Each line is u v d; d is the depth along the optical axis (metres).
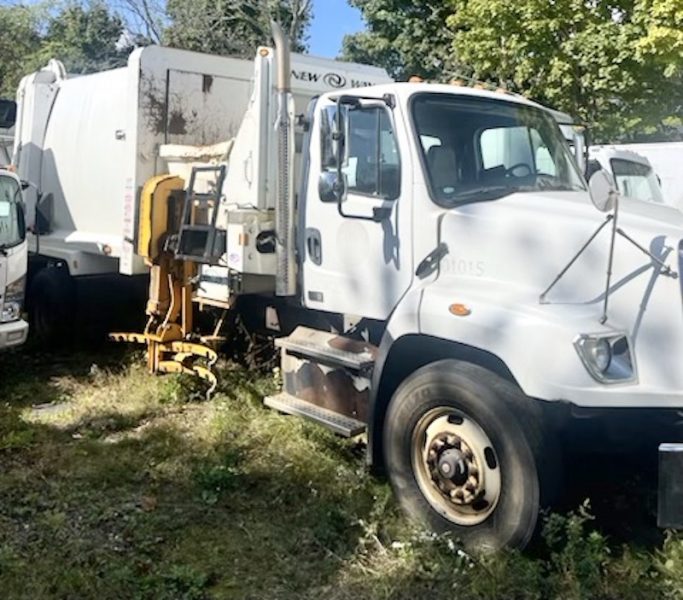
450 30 20.66
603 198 3.84
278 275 5.53
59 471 5.06
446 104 4.92
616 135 15.42
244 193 5.95
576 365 3.69
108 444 5.55
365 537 4.16
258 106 5.76
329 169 5.20
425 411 4.20
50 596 3.62
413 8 21.50
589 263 3.99
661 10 12.52
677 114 15.04
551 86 14.69
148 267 7.18
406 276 4.75
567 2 14.00
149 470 5.10
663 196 12.60
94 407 6.29
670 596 3.54
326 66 6.86
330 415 5.10
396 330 4.46
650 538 4.09
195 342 6.64
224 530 4.31
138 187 7.05
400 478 4.35
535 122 5.31
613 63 13.92
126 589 3.70
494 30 14.77
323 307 5.32
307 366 5.32
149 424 5.98
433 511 4.19
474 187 4.81
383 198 4.86
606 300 3.85
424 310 4.30
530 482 3.77
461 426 4.07
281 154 5.39
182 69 7.20
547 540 3.75
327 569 3.90
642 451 3.88
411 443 4.29
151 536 4.23
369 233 4.95
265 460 5.12
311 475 4.88
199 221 6.37
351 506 4.50
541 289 4.14
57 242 8.62
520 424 3.80
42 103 8.90
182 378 6.68
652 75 14.13
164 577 3.79
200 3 26.05
